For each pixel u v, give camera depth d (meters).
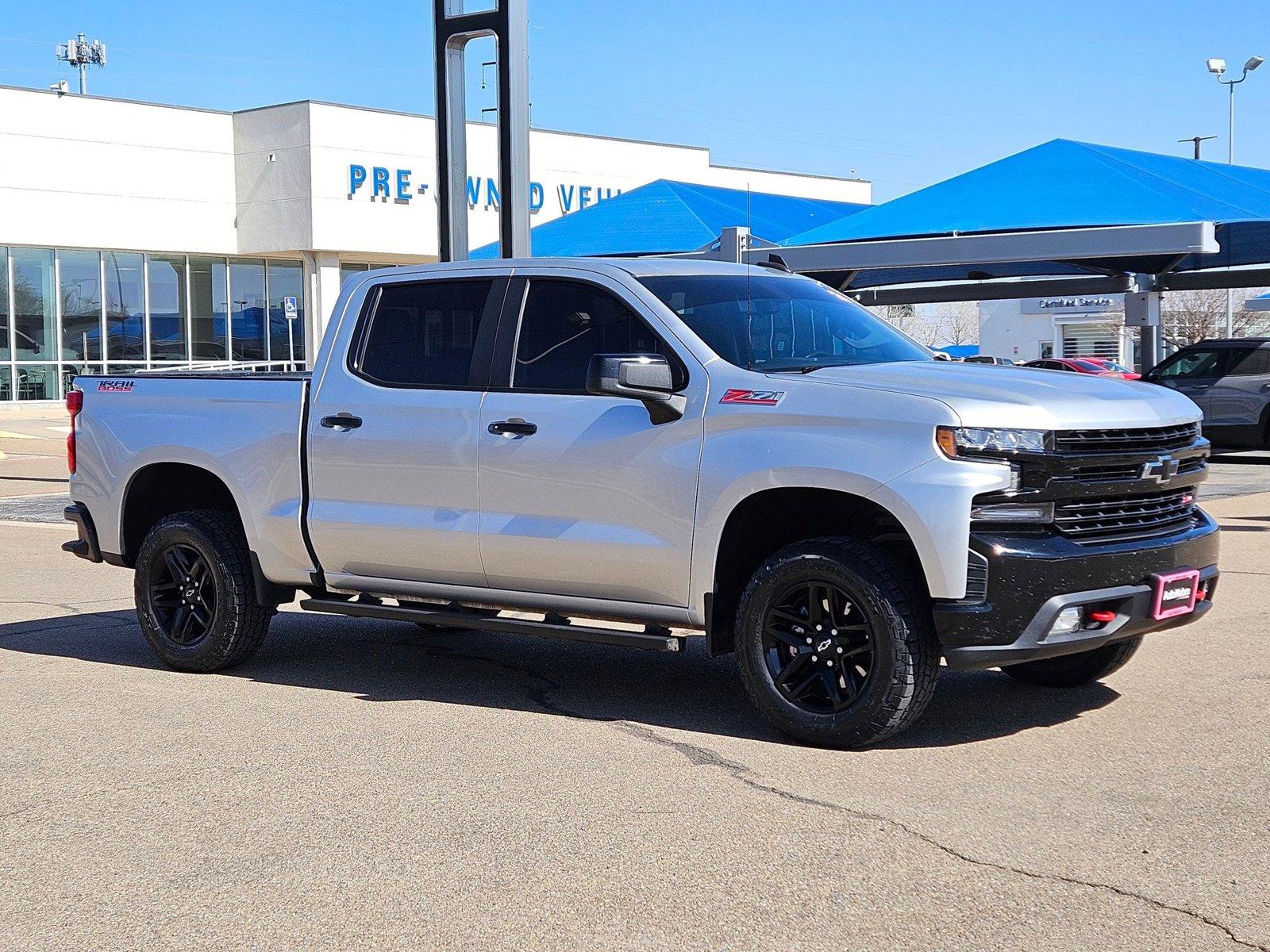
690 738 5.79
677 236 17.52
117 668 7.43
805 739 5.57
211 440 7.16
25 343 36.97
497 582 6.38
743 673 5.69
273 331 42.22
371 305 6.87
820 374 5.72
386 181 41.41
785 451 5.51
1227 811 4.71
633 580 5.97
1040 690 6.58
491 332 6.47
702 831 4.57
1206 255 22.09
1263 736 5.66
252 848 4.48
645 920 3.84
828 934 3.73
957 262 16.89
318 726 6.07
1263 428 21.34
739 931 3.75
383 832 4.61
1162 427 5.57
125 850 4.48
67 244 37.28
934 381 5.56
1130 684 6.66
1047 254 16.45
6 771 5.42
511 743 5.73
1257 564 10.48
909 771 5.23
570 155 46.25
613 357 5.61
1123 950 3.59
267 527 6.98
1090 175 17.75
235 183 40.69
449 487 6.41
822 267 17.47
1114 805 4.79
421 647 7.98
